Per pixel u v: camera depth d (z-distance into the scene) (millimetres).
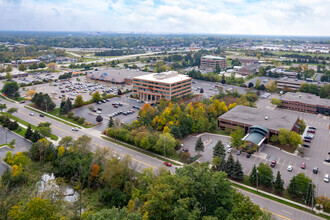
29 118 188125
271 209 97938
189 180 90812
